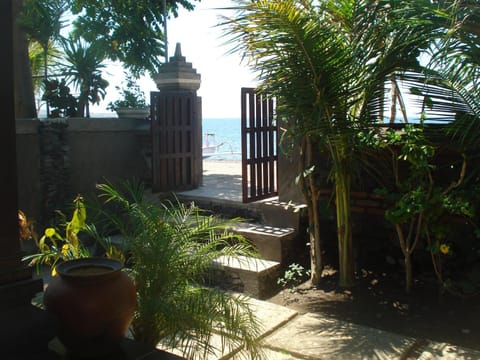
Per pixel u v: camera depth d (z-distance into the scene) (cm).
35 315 260
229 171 1012
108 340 248
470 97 407
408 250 458
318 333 383
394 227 508
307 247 557
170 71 734
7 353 242
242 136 575
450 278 462
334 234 545
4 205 262
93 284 242
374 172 511
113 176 720
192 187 729
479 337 371
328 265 537
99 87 803
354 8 427
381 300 448
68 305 237
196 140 740
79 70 787
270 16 405
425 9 396
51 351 255
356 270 516
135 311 292
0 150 259
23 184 624
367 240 529
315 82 425
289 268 522
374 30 418
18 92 755
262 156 611
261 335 365
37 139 643
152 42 1063
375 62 425
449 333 381
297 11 412
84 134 686
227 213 625
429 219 447
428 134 448
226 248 338
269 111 616
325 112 432
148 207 333
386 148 485
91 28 988
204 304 281
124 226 346
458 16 383
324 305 446
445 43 390
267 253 526
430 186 434
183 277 303
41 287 276
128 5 1023
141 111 764
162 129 697
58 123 656
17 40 755
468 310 414
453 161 456
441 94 418
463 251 466
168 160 705
